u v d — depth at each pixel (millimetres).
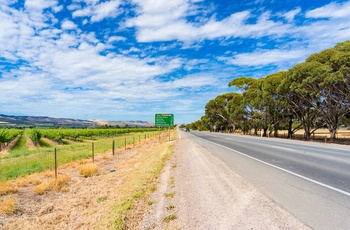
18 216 5672
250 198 5227
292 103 34000
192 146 20047
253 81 50781
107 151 19609
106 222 4758
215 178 7414
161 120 32469
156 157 13594
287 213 4285
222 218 4281
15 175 10352
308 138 33000
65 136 43625
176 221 4430
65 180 8727
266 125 42406
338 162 9734
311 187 5926
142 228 4391
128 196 6191
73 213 5680
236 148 17000
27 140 41469
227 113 64375
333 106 27047
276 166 9078
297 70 25375
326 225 3768
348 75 22062
